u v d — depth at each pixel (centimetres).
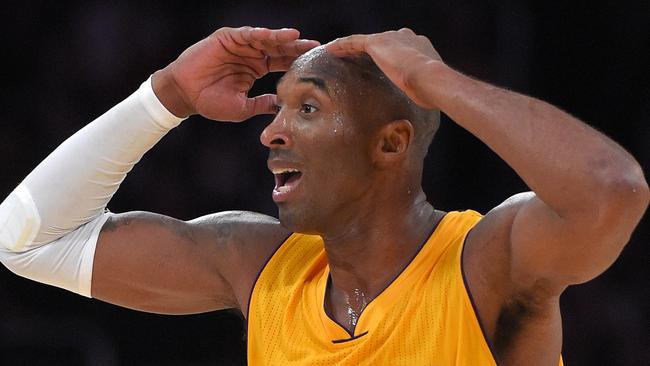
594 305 1816
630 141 1917
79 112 1916
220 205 1873
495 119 661
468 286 721
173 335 1881
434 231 773
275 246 837
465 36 1912
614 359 1791
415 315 736
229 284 847
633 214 634
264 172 1881
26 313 1859
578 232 643
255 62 855
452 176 1888
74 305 1869
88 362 1847
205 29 1919
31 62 1917
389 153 762
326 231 773
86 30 1917
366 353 740
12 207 856
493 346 723
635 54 1916
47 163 856
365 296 776
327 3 1906
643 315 1817
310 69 761
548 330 720
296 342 777
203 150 1878
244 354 1877
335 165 754
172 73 852
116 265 851
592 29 1917
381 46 730
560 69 1927
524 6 1917
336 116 752
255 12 1916
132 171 1853
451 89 682
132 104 855
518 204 712
